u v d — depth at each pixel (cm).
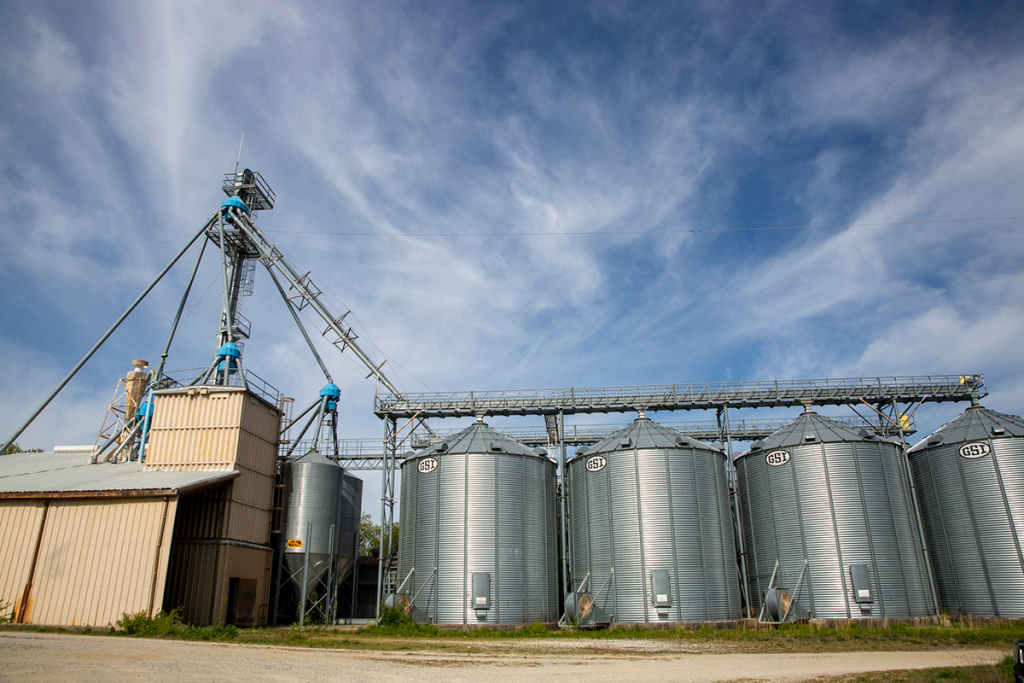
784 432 4931
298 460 5050
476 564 4325
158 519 3653
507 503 4512
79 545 3700
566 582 4797
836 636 3594
